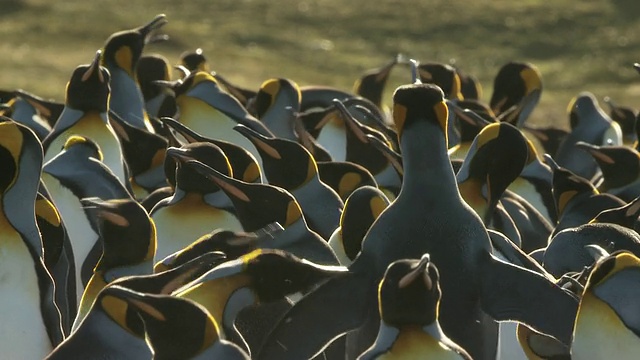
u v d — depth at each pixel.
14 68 45.25
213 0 62.94
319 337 10.85
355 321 10.92
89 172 14.94
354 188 15.47
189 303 9.45
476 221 11.48
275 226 12.43
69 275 13.27
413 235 11.26
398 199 11.52
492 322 11.38
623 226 13.67
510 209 15.62
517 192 17.48
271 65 52.00
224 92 18.62
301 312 10.87
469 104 20.91
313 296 10.91
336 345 11.80
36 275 11.57
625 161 17.22
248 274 10.62
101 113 17.22
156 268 12.23
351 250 12.72
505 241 12.29
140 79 22.16
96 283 12.12
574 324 10.99
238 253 12.20
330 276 11.04
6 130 11.88
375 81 25.30
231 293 10.54
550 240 13.75
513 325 12.16
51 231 12.98
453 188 11.53
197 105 18.45
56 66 46.34
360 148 16.88
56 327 11.53
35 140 12.00
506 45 59.25
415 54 57.31
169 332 9.38
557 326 11.07
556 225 15.82
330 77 51.44
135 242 12.18
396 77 51.78
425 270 9.80
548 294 11.16
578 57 57.50
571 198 15.41
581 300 10.91
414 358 9.79
